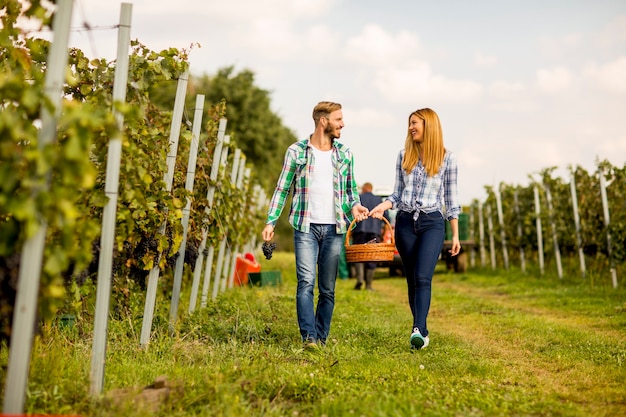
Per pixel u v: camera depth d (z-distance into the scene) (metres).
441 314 10.21
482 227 22.45
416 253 6.69
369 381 5.00
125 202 5.66
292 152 6.59
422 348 6.60
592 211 14.83
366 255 6.69
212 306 9.14
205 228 8.40
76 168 3.29
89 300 6.75
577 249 15.62
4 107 4.61
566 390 5.09
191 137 6.94
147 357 5.52
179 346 5.75
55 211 3.31
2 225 3.74
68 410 3.91
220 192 9.11
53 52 3.50
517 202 19.61
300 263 6.55
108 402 3.98
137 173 5.26
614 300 11.55
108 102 4.73
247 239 15.06
